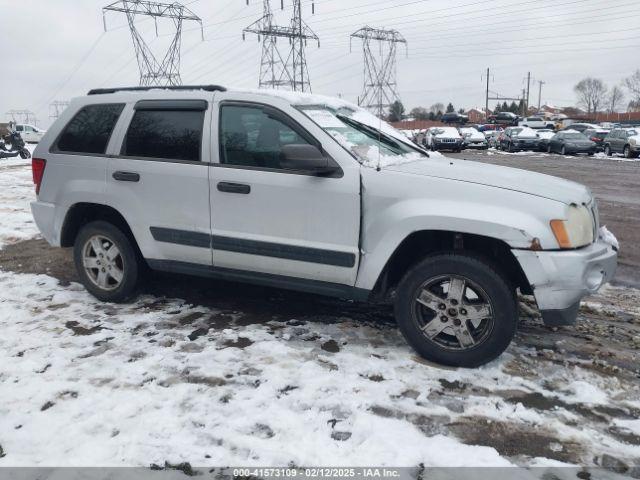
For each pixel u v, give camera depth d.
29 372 3.51
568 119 60.22
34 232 7.88
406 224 3.50
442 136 31.56
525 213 3.32
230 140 4.10
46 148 4.91
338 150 3.75
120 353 3.77
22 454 2.70
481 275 3.41
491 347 3.46
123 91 4.72
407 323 3.65
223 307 4.68
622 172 17.61
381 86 53.06
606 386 3.36
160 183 4.31
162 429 2.88
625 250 6.93
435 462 2.63
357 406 3.10
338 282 3.84
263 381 3.37
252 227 4.00
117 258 4.73
